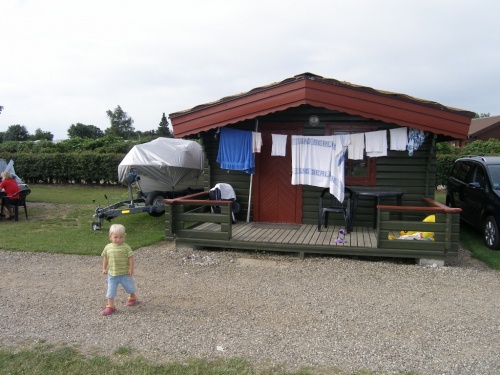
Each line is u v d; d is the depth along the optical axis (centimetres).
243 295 564
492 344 418
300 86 753
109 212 1044
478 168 917
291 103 762
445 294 567
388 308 516
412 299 548
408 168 861
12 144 2788
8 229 1045
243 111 795
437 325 464
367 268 685
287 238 783
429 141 837
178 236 800
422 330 452
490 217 809
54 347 415
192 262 729
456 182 1038
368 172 879
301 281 622
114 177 2062
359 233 825
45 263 740
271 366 373
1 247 843
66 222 1152
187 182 1271
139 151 1159
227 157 872
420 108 729
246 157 859
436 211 689
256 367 371
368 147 782
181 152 1195
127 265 513
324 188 868
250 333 443
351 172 888
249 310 510
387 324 467
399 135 772
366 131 867
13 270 697
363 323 470
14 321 482
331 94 744
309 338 431
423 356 392
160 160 1145
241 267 698
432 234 738
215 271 677
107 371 368
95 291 588
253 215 952
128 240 905
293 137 798
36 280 642
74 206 1451
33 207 1429
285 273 662
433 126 729
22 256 784
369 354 396
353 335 439
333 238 782
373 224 879
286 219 936
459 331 449
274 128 916
